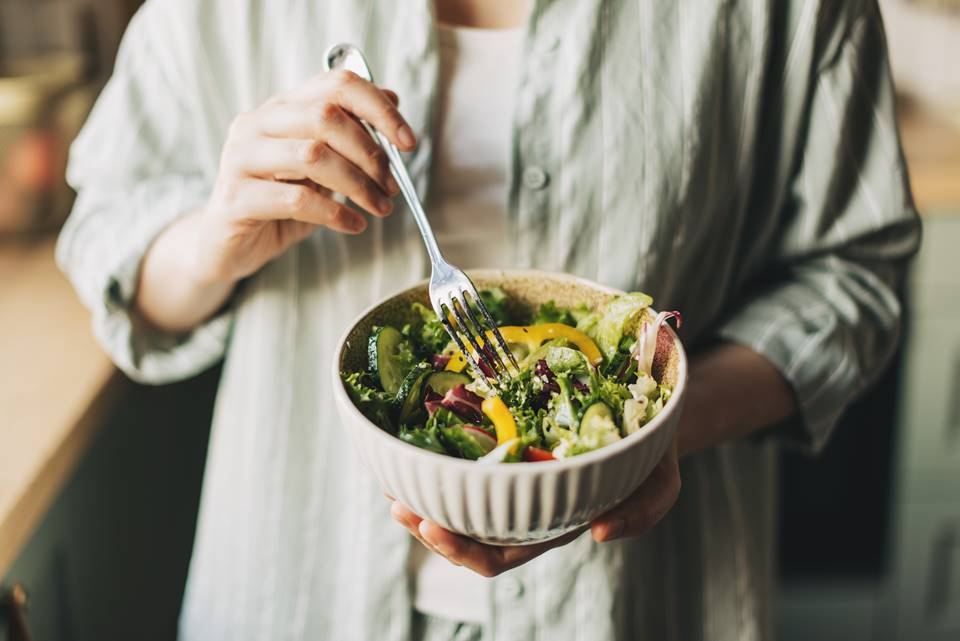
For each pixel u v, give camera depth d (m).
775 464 0.99
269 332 0.83
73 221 0.90
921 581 1.74
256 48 0.80
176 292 0.83
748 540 0.93
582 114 0.76
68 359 1.09
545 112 0.76
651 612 0.87
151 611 1.44
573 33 0.75
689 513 0.88
